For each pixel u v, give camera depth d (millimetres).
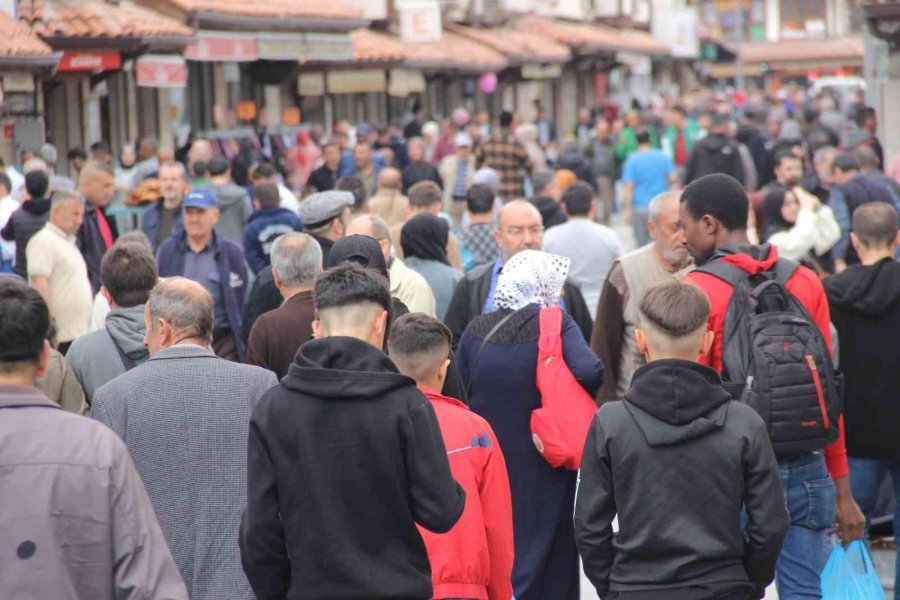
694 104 112938
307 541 11914
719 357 15188
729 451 12617
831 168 37062
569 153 71125
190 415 13961
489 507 13930
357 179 31406
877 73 50469
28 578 10125
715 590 12523
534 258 18047
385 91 87062
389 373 12078
